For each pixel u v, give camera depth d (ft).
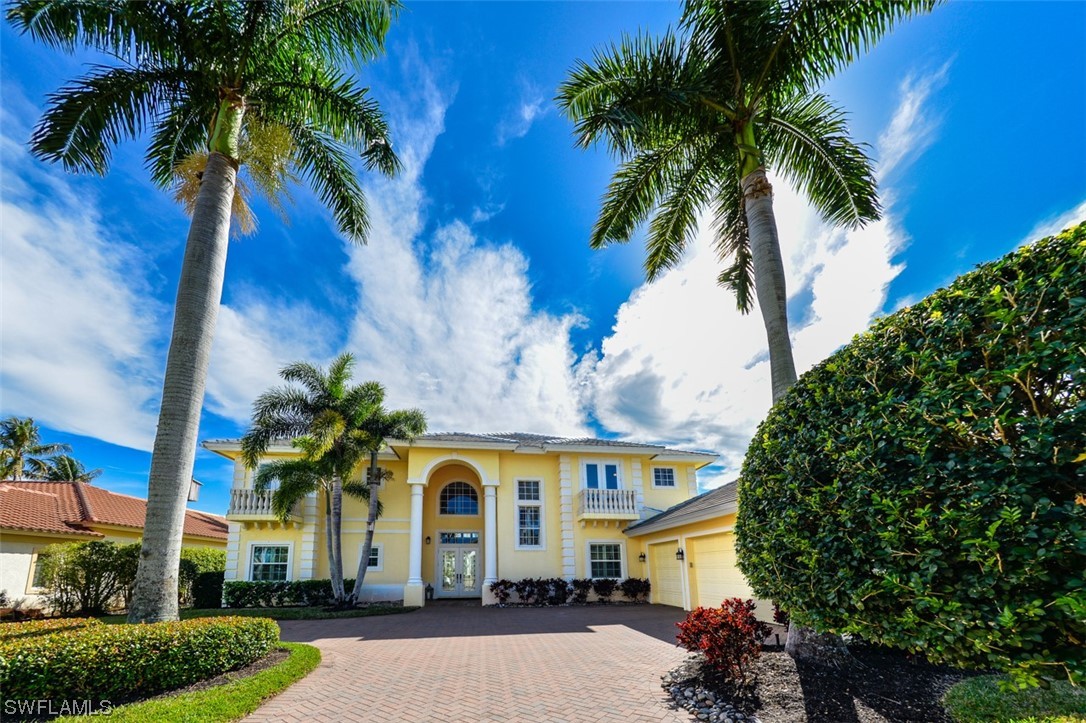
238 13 32.45
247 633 25.02
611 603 62.44
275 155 35.32
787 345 26.22
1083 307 8.84
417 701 20.92
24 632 21.15
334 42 35.53
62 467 125.39
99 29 28.89
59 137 29.37
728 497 41.22
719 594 45.78
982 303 10.61
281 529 63.31
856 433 12.99
